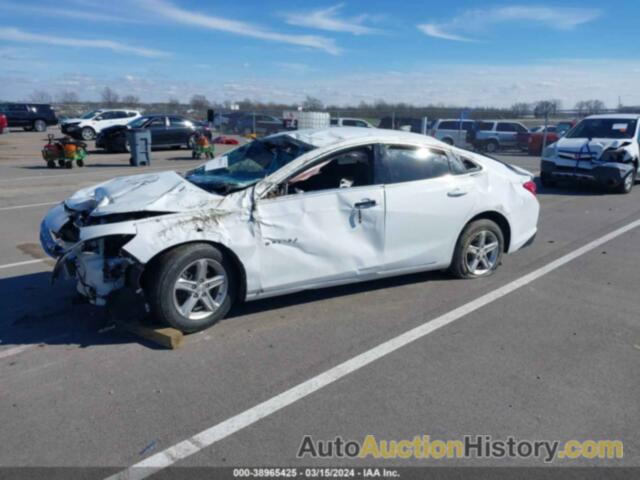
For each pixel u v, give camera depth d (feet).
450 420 10.44
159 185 14.75
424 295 17.17
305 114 77.00
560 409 10.83
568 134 42.65
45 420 10.35
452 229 17.56
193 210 13.55
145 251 12.78
